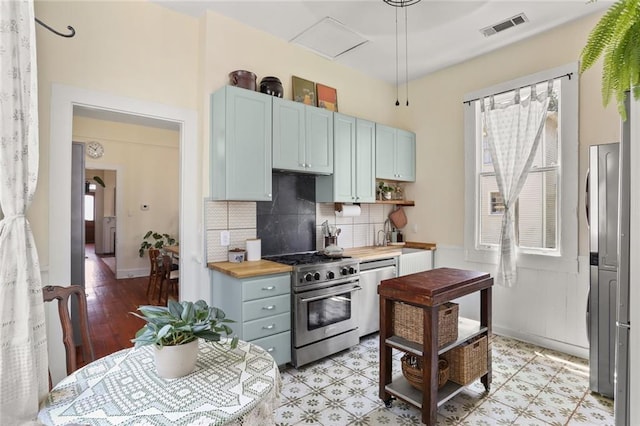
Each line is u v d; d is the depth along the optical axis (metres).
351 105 4.01
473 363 2.28
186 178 2.93
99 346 3.22
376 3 2.72
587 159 2.94
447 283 2.12
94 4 2.48
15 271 1.33
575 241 3.01
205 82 2.87
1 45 1.37
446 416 2.14
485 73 3.66
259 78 3.19
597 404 2.27
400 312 2.22
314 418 2.12
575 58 3.01
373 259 3.43
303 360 2.78
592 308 2.40
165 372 1.20
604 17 0.68
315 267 2.85
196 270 2.97
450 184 4.00
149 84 2.72
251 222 3.20
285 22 3.05
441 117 4.09
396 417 2.13
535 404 2.27
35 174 1.47
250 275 2.53
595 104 2.90
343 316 3.11
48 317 2.29
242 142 2.77
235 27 3.03
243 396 1.09
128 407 1.03
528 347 3.21
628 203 1.55
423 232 4.28
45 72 2.28
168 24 2.83
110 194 10.04
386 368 2.25
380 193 4.21
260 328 2.59
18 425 1.25
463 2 2.70
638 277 1.14
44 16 2.28
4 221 1.36
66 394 1.12
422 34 3.22
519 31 3.16
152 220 6.55
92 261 8.28
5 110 1.37
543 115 3.17
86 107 2.48
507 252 3.31
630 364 1.15
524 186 3.38
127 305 4.52
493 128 3.50
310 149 3.22
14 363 1.28
